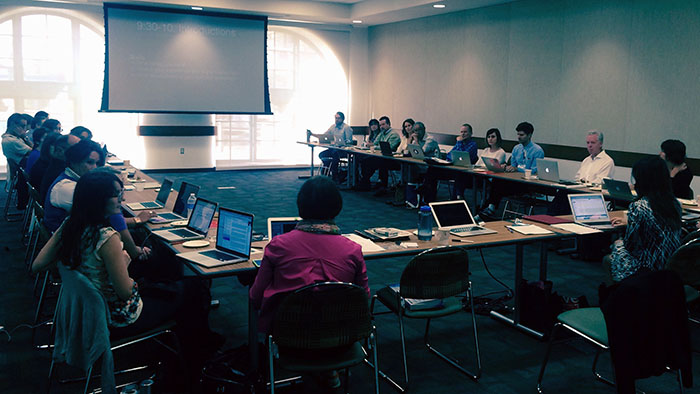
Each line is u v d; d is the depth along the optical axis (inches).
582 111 336.2
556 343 142.2
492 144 319.0
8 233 256.7
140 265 163.9
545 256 158.9
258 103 476.4
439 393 119.2
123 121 468.4
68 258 100.6
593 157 259.1
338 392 118.5
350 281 100.4
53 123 269.7
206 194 369.4
